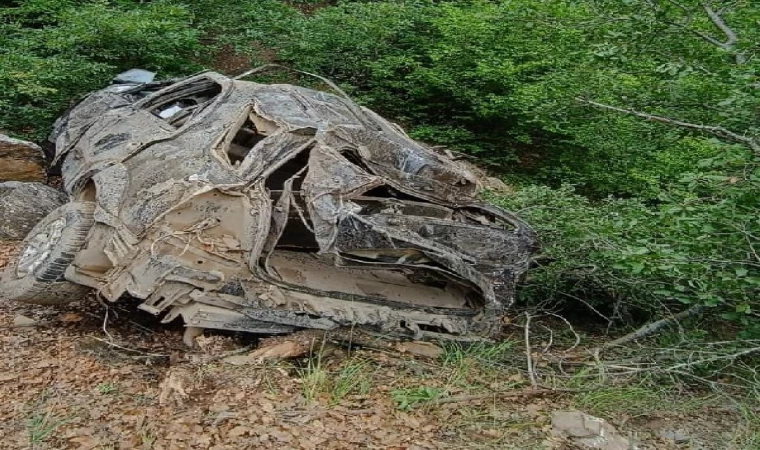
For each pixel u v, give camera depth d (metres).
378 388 4.78
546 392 4.98
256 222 4.95
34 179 7.71
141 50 9.74
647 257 5.35
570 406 4.89
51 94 8.76
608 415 4.85
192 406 4.26
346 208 4.95
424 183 5.71
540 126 10.92
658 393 5.27
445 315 5.74
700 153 7.48
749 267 5.44
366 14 11.86
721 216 5.22
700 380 5.45
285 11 13.40
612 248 6.11
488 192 7.91
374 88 11.55
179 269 4.75
